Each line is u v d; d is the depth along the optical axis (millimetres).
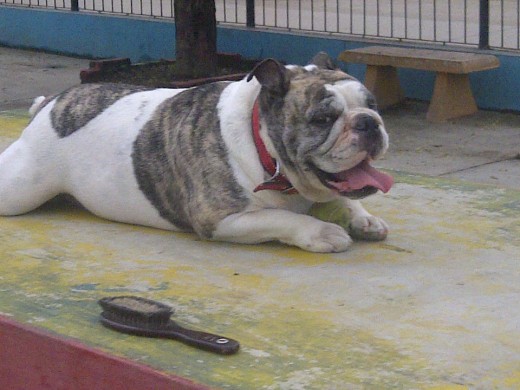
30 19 16766
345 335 4039
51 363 4043
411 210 5867
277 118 4793
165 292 4555
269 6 17328
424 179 6652
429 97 12297
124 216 5551
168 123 5273
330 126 4629
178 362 3775
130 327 4043
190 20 12398
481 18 12047
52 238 5383
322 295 4496
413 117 11773
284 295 4500
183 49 12539
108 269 4879
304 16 16219
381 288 4574
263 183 4930
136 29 15281
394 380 3619
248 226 5031
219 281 4691
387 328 4113
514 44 13109
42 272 4852
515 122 11445
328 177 4773
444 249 5133
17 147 5754
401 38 13133
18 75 14711
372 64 11844
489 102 11922
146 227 5566
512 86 11703
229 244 5230
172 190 5273
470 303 4383
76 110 5605
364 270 4812
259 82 4777
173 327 4027
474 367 3732
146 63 13383
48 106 5746
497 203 6008
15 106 12461
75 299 4473
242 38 14102
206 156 5035
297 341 3984
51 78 14453
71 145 5551
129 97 5574
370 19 15891
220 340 3893
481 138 10797
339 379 3627
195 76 12547
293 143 4738
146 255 5086
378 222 5258
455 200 6078
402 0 17844
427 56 11484
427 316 4238
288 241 5121
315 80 4773
